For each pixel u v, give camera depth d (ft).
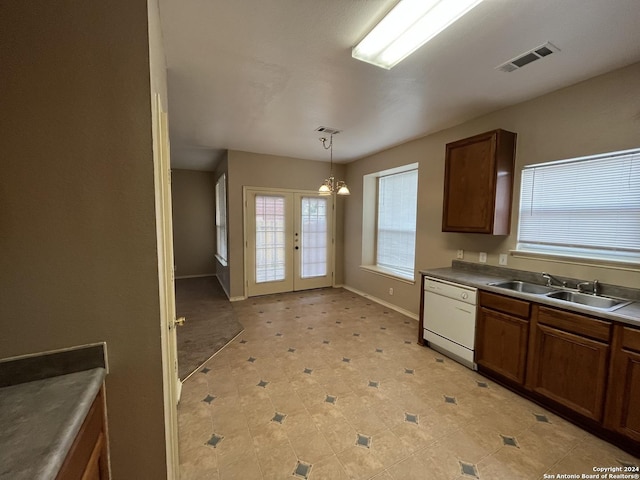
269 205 16.85
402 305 14.10
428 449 5.64
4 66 2.64
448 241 11.47
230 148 15.21
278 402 7.08
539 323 6.90
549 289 8.01
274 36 5.70
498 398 7.31
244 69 6.95
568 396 6.38
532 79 7.34
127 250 3.13
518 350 7.34
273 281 17.40
